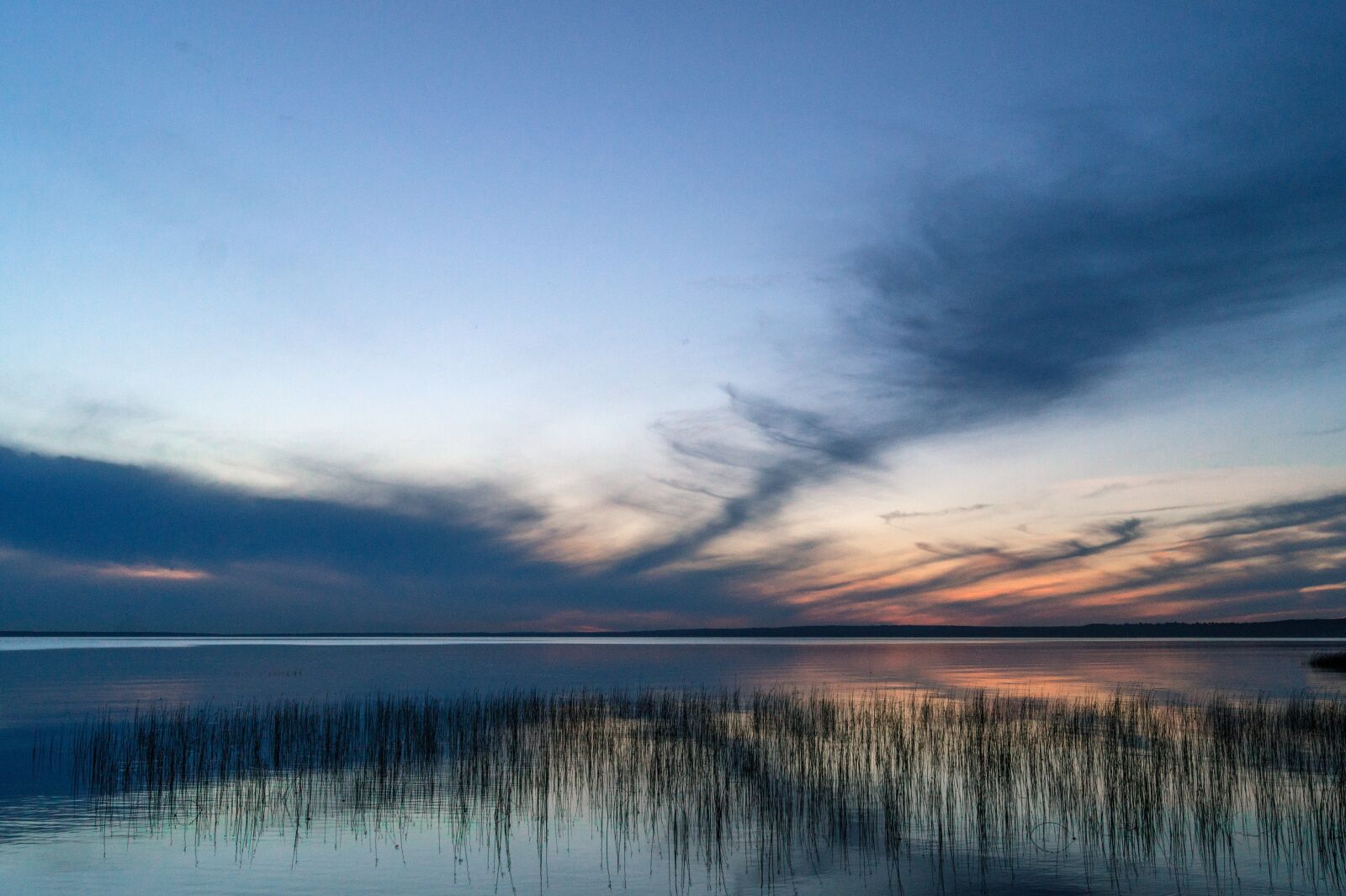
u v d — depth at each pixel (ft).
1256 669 199.93
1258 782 62.13
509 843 50.08
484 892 42.14
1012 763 68.59
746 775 67.05
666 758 73.56
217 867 46.01
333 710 110.32
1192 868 44.98
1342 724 84.99
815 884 42.88
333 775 68.33
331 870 45.52
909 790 61.82
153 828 53.47
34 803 59.82
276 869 45.62
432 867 45.73
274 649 442.09
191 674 197.88
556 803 59.31
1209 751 73.00
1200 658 263.49
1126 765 61.57
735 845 49.55
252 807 58.54
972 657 285.02
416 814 56.49
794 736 83.30
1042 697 125.49
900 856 47.16
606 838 51.01
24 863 46.70
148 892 42.24
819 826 53.06
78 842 50.67
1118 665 219.61
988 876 44.06
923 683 158.71
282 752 77.77
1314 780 62.54
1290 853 47.14
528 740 83.05
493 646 545.85
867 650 389.19
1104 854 47.34
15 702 126.31
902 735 76.43
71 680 175.94
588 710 101.76
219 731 89.04
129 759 75.05
